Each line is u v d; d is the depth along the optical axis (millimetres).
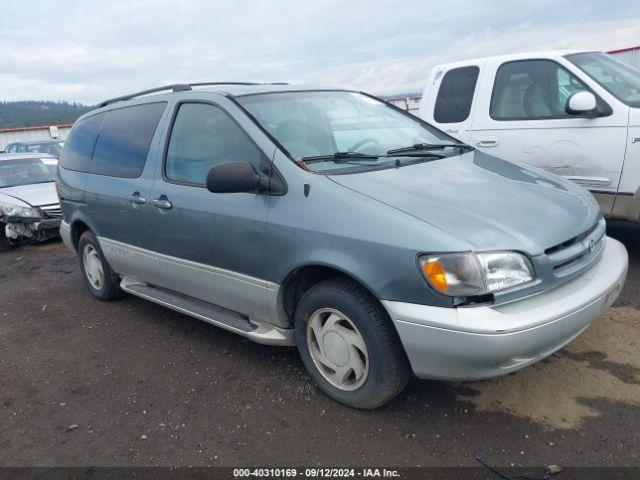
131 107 4531
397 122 4176
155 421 3127
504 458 2564
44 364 4023
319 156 3279
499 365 2465
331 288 2928
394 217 2662
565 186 3406
